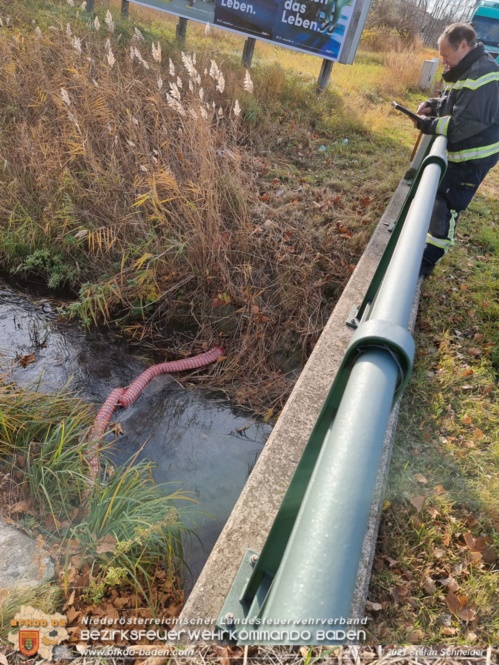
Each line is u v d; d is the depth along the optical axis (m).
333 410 1.29
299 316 4.41
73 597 2.31
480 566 2.38
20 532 2.56
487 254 5.42
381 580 2.21
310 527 0.78
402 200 5.09
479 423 3.21
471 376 3.59
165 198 4.96
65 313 4.54
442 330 4.07
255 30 8.56
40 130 5.44
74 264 4.96
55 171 5.11
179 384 4.17
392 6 21.89
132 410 3.86
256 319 4.41
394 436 2.84
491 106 3.48
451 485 2.77
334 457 0.87
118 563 2.51
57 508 2.78
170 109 5.59
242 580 1.79
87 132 5.11
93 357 4.29
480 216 6.31
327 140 7.39
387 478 2.61
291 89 8.23
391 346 1.09
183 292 4.69
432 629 2.10
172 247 4.71
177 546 2.75
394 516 2.51
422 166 3.00
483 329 4.18
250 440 3.82
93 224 4.92
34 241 5.00
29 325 4.47
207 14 8.80
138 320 4.71
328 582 0.71
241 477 3.50
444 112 3.86
